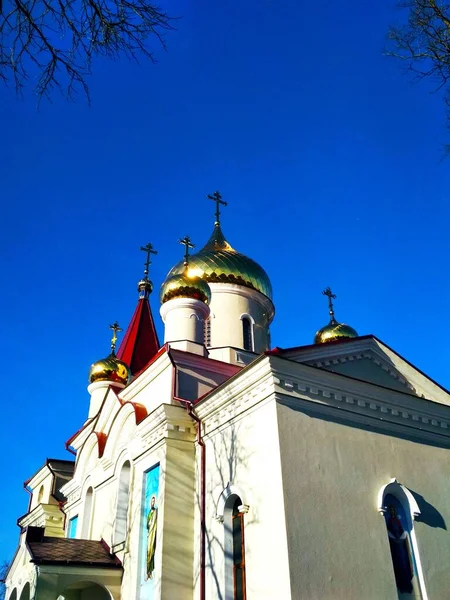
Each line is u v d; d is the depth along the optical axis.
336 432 14.49
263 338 25.83
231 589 13.70
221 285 25.50
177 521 15.52
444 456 16.58
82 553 17.70
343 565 12.66
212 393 16.05
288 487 12.85
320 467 13.66
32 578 16.34
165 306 21.72
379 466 14.84
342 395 15.13
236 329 24.72
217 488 15.16
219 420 15.92
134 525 16.84
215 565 14.31
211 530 14.88
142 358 29.08
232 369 19.27
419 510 14.78
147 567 15.71
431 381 18.30
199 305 21.58
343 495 13.65
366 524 13.65
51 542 18.20
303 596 11.72
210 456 15.92
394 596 13.08
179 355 18.41
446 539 15.10
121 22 6.94
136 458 17.95
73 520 23.80
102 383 27.36
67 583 16.22
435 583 14.14
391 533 14.29
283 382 14.18
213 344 24.23
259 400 14.38
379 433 15.41
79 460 23.61
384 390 15.95
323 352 16.72
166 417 16.55
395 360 18.75
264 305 26.42
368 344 18.25
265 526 12.97
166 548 14.99
